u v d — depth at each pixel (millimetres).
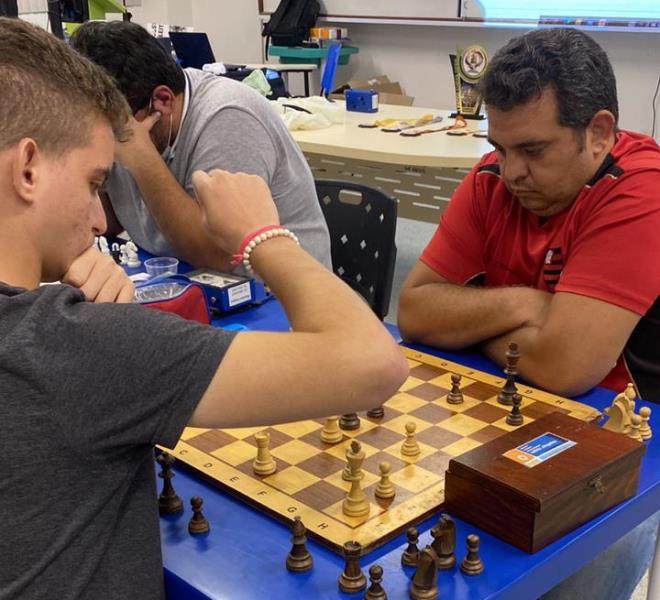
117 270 1003
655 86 4789
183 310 1443
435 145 2967
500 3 5133
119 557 806
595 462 993
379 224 2057
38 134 758
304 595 867
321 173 3652
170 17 6844
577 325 1379
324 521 964
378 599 844
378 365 790
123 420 728
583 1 4793
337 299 847
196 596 877
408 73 5941
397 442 1145
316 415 790
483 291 1546
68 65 792
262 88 3805
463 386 1339
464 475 978
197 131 1898
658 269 1393
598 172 1463
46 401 709
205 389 739
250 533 975
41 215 784
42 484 724
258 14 6633
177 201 1830
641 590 1920
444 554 904
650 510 1099
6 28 781
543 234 1552
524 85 1354
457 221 1677
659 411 1318
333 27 6074
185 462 1100
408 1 5570
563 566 959
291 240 956
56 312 736
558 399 1310
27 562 737
